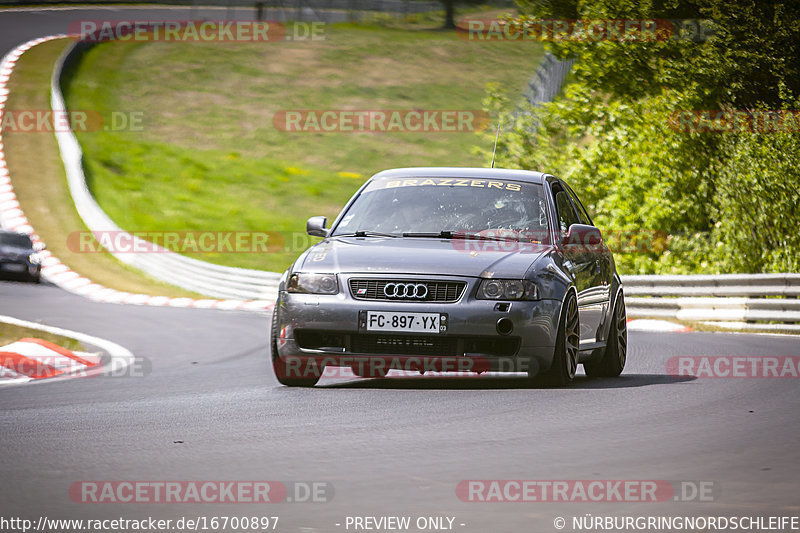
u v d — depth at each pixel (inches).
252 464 650.2
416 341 1008.9
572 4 3816.4
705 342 1755.7
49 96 6318.9
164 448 709.3
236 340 1904.5
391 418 842.2
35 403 990.4
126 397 1032.8
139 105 6633.9
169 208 5083.7
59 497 558.6
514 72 7529.5
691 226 3265.3
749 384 1098.1
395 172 1232.8
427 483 593.3
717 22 3570.4
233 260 4370.1
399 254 1040.8
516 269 1024.2
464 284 1008.2
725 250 2906.0
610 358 1218.6
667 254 3149.6
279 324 1050.7
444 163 5949.8
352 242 1093.1
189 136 6205.7
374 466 642.8
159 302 3292.3
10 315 2421.3
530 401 939.3
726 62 3462.1
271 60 7652.6
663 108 3361.2
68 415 886.4
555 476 612.7
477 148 3848.4
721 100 3506.4
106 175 5457.7
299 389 1059.9
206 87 7062.0
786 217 2790.4
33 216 4768.7
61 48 7372.1
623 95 3747.5
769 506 540.4
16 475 616.1
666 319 2544.3
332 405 924.0
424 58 7795.3
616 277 1272.1
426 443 724.0
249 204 5241.1
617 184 3326.8
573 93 3634.4
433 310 999.6
